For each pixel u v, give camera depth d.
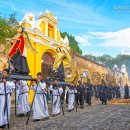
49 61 24.95
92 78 28.06
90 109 14.88
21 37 11.23
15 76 10.13
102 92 19.81
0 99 8.48
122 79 58.00
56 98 11.96
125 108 15.17
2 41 17.06
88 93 18.23
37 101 10.06
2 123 8.22
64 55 16.53
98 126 8.12
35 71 22.16
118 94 29.78
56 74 15.39
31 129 7.86
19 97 11.87
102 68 40.84
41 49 23.19
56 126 8.28
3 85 8.57
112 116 10.89
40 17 24.61
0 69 18.11
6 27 17.05
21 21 21.41
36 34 22.41
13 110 14.27
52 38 24.97
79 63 32.19
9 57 10.88
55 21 26.06
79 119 9.98
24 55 11.09
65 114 12.24
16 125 8.85
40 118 9.98
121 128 7.70
